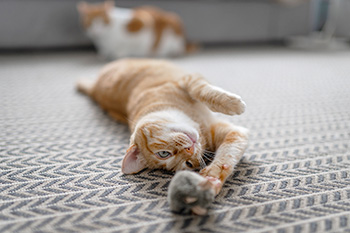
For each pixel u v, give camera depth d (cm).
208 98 70
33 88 113
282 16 220
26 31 174
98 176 62
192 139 65
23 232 49
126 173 63
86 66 151
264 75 132
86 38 188
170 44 178
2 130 80
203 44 210
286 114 90
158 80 81
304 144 73
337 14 215
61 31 181
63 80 125
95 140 76
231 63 159
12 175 62
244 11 209
